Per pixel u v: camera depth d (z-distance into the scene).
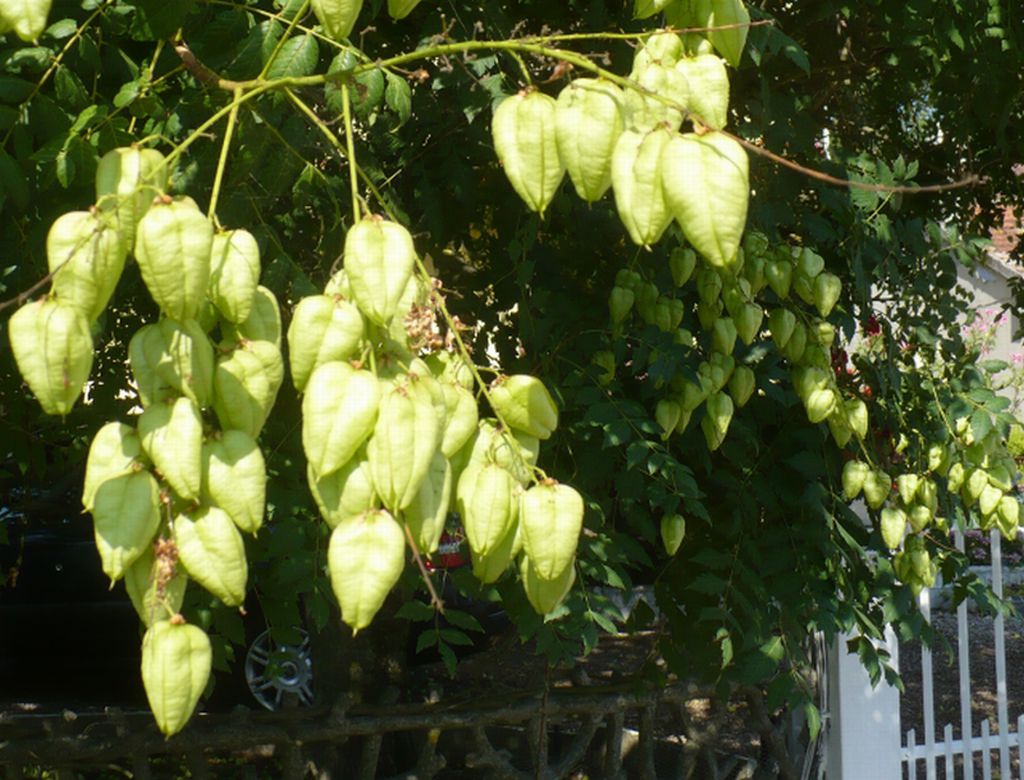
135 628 7.14
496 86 3.10
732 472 3.92
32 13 1.70
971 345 6.20
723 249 1.51
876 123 4.95
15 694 7.24
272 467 3.28
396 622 4.56
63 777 3.69
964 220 5.53
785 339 3.54
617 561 3.53
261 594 3.37
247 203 2.74
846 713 4.78
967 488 4.03
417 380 1.61
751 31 3.07
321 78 1.88
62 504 6.66
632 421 3.38
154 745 3.66
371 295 1.65
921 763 7.47
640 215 1.55
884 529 3.80
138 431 1.59
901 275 4.18
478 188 3.76
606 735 4.11
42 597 6.95
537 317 3.71
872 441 4.00
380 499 1.62
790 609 3.76
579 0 3.64
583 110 1.65
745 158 1.55
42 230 2.74
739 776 4.32
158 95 2.85
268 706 6.71
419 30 3.40
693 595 3.89
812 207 4.11
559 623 3.39
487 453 1.80
